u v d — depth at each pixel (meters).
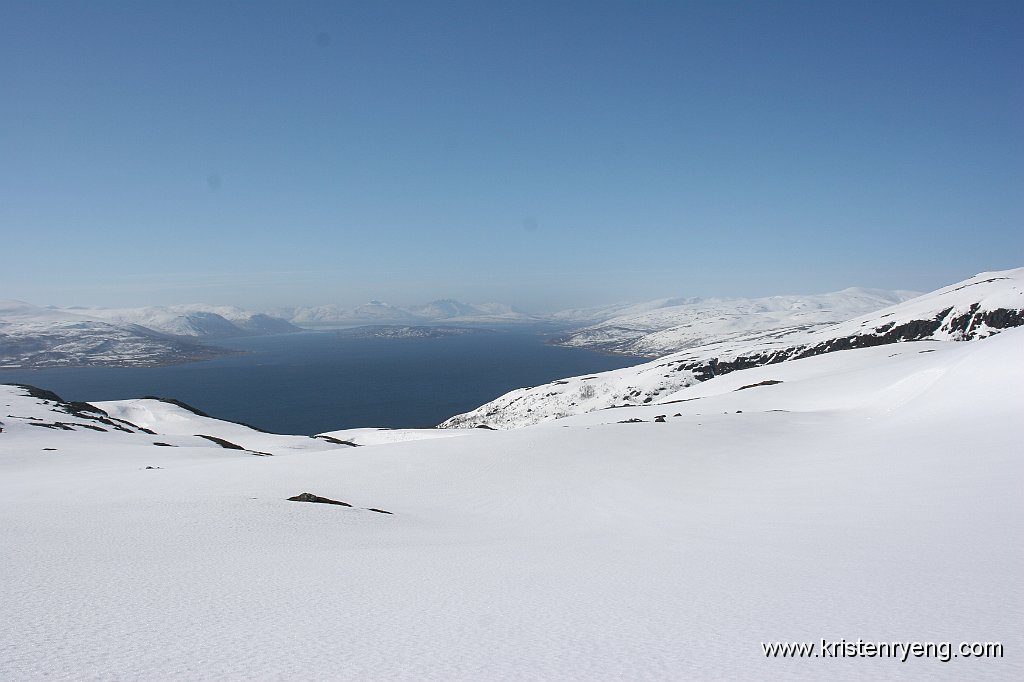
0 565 11.57
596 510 24.45
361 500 27.48
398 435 107.56
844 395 62.84
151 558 13.09
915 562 12.73
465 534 18.80
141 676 6.15
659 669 6.55
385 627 8.34
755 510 22.27
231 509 20.92
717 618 8.83
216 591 10.30
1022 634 7.86
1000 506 18.53
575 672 6.43
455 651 7.24
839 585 10.89
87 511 20.25
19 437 62.53
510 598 10.16
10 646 7.01
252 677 6.19
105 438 69.88
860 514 19.72
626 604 9.73
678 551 15.09
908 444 32.59
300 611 9.14
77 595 9.63
